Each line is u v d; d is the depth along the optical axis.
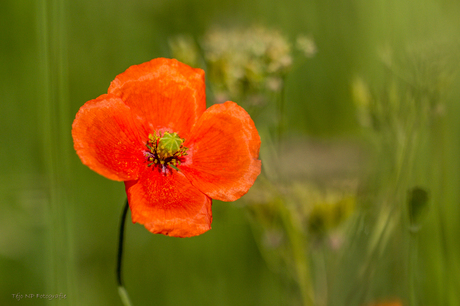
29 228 0.51
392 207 0.49
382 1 0.53
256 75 0.51
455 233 0.49
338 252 0.51
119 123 0.44
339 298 0.51
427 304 0.49
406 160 0.49
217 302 0.54
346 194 0.50
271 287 0.54
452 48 0.49
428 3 0.51
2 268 0.51
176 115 0.45
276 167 0.51
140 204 0.43
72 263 0.47
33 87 0.53
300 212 0.50
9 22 0.54
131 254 0.55
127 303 0.44
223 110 0.45
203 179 0.45
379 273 0.51
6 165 0.51
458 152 0.50
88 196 0.55
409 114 0.49
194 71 0.45
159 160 0.45
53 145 0.47
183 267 0.55
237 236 0.55
